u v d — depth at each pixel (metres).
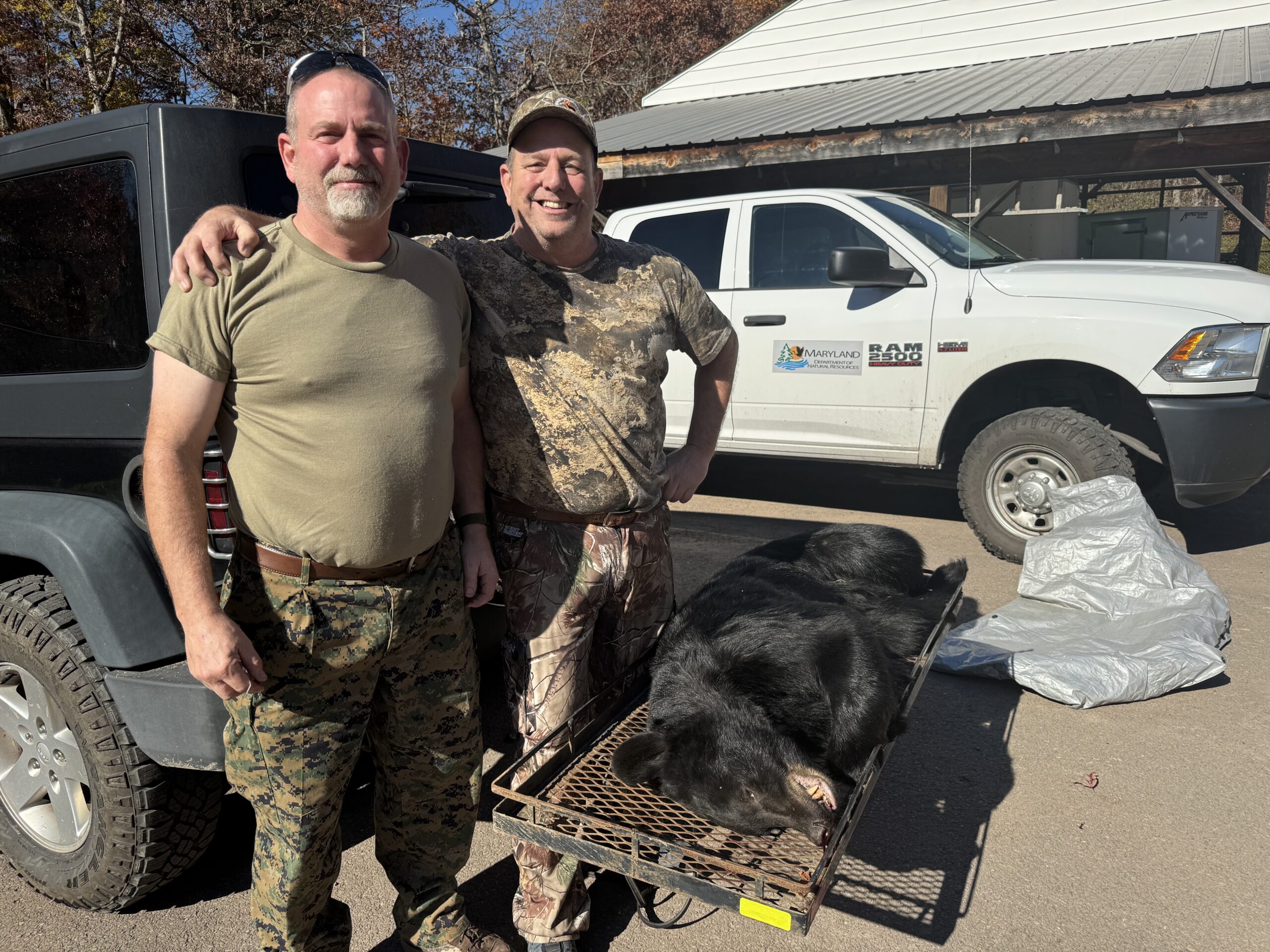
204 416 1.84
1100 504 4.54
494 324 2.27
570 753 2.36
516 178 2.23
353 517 1.91
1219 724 3.55
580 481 2.31
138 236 2.46
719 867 1.89
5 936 2.59
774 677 2.38
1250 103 7.49
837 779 2.44
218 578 2.37
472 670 2.27
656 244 6.72
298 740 2.00
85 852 2.57
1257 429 4.86
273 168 2.62
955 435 5.85
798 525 5.90
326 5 19.09
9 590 2.60
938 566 5.27
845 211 5.95
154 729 2.34
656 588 2.57
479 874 2.80
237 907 2.69
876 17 13.55
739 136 9.66
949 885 2.69
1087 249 12.59
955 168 10.12
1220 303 4.89
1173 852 2.80
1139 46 11.77
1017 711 3.72
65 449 2.69
